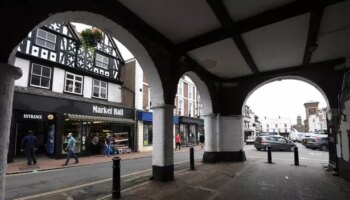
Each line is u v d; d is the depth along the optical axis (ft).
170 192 16.98
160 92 21.44
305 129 226.99
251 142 97.45
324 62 27.63
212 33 19.93
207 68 29.48
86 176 24.20
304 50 23.79
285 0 15.56
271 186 18.80
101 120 45.42
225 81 34.71
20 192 17.70
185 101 81.05
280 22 17.87
